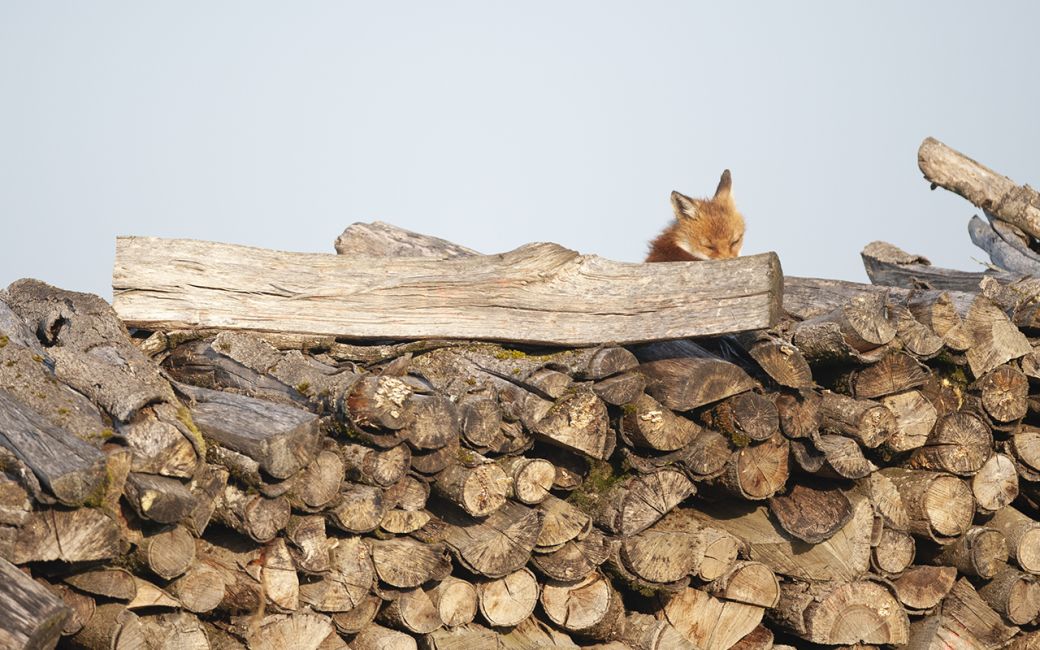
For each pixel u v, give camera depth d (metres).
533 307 19.50
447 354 19.59
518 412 17.95
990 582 22.11
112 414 15.02
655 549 18.91
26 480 13.47
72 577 14.59
